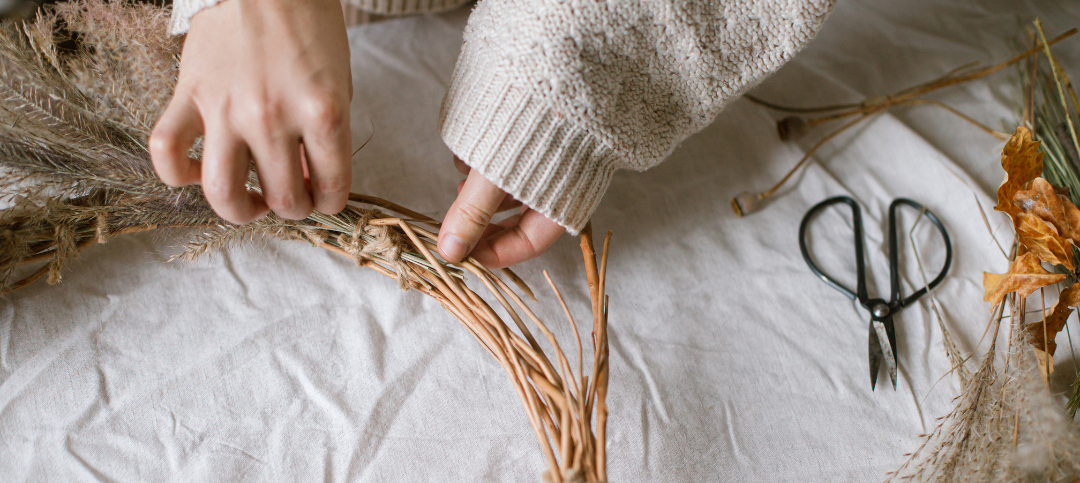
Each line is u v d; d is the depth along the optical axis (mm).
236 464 763
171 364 787
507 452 778
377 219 755
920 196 922
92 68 713
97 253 812
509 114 699
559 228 776
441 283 748
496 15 708
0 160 711
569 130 707
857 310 856
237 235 779
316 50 664
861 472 791
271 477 762
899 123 958
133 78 719
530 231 778
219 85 649
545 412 711
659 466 778
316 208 727
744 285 865
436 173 898
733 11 714
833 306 857
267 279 822
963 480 726
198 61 664
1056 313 754
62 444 756
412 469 768
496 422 787
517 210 877
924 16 1060
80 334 785
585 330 830
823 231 900
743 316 848
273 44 655
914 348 839
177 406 775
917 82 1013
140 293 805
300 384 790
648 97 744
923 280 870
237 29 658
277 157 655
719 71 737
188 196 743
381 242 750
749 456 790
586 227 761
